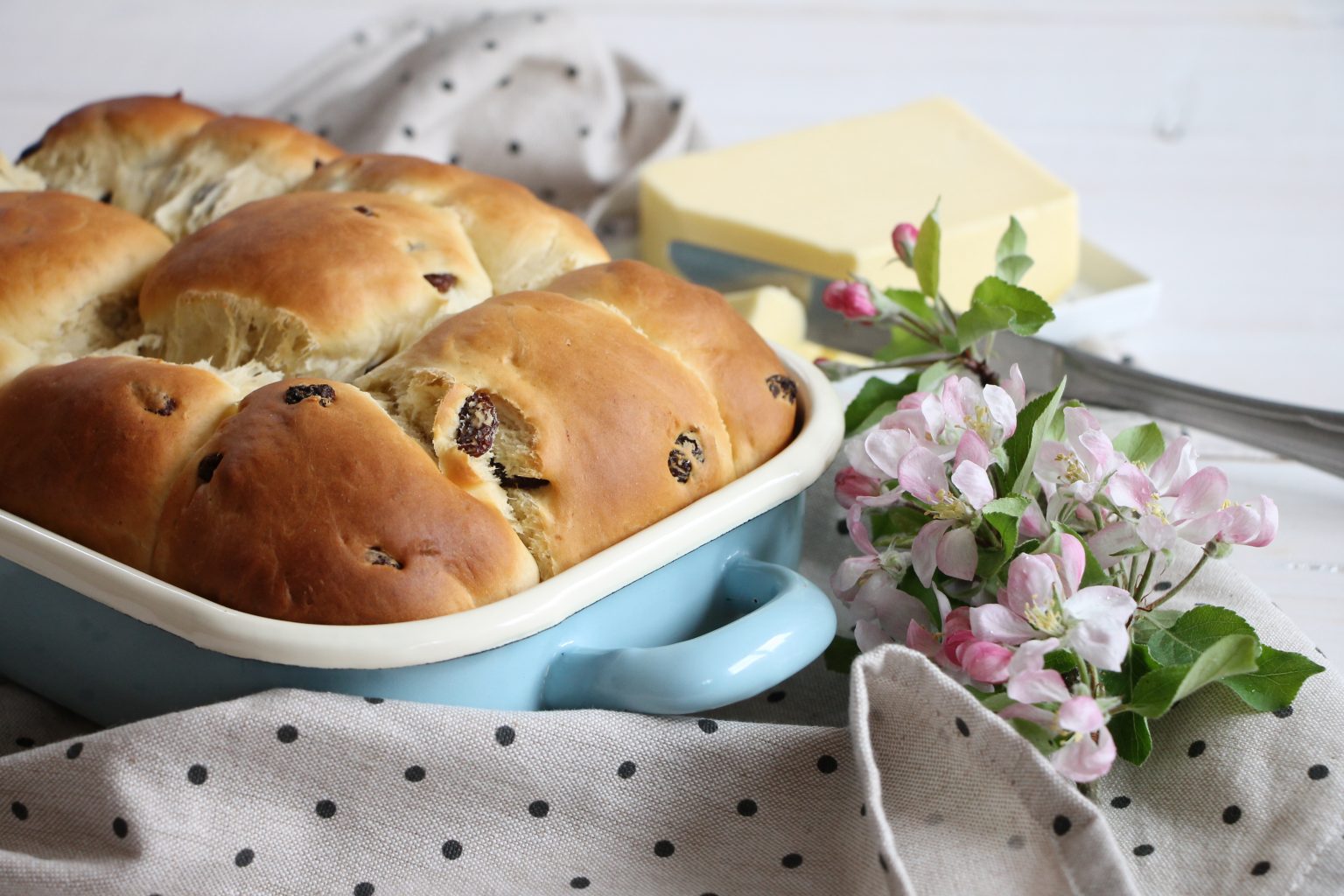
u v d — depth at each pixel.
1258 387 0.81
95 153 0.71
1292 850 0.54
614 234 0.93
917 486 0.58
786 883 0.55
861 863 0.54
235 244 0.61
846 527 0.65
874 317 0.65
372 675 0.54
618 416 0.57
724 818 0.55
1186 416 0.71
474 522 0.55
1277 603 0.67
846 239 0.81
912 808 0.55
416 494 0.55
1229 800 0.55
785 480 0.59
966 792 0.54
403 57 0.97
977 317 0.62
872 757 0.53
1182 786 0.56
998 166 0.89
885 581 0.59
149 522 0.56
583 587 0.55
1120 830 0.56
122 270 0.64
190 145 0.71
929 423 0.58
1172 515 0.57
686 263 0.83
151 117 0.71
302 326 0.60
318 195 0.64
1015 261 0.64
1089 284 0.87
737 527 0.58
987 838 0.54
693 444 0.58
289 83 1.00
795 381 0.63
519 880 0.55
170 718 0.53
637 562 0.56
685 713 0.55
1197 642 0.56
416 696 0.54
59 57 1.16
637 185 0.93
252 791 0.54
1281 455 0.69
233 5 1.26
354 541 0.54
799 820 0.55
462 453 0.56
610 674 0.55
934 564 0.57
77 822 0.54
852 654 0.60
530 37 0.93
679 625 0.58
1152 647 0.56
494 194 0.66
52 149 0.72
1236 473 0.73
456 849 0.55
